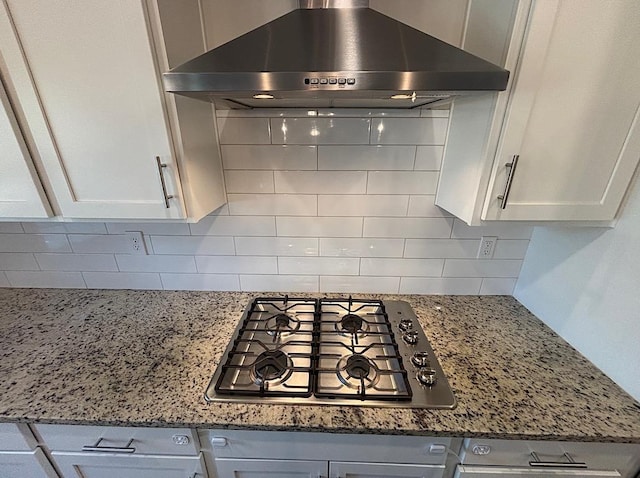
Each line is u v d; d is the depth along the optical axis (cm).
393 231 124
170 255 131
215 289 137
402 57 64
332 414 80
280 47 67
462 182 94
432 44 68
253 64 64
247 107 106
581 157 79
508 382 89
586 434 74
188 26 86
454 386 88
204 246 129
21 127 81
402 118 107
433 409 81
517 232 121
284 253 129
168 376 91
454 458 84
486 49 82
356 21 73
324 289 135
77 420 78
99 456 87
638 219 80
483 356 99
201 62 65
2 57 74
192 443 83
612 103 74
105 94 78
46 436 84
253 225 124
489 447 79
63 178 86
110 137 82
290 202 120
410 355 100
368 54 65
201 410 81
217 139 110
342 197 119
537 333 110
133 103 78
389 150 112
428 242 125
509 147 78
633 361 83
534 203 83
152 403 82
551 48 69
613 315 88
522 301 128
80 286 138
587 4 66
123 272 135
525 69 71
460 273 130
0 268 135
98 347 103
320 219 123
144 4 70
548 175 81
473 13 88
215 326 114
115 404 82
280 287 135
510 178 80
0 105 77
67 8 70
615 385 88
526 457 80
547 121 75
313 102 95
